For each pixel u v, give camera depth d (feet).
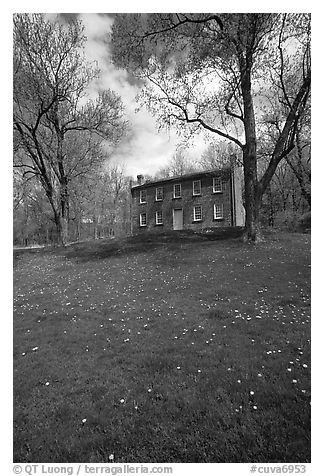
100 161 86.22
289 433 10.53
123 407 12.66
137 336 20.40
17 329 23.58
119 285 36.63
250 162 55.52
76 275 45.57
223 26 44.55
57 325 23.86
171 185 120.16
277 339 18.06
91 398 13.60
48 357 18.21
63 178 81.87
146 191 127.95
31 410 13.03
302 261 39.91
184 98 57.00
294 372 14.10
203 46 46.52
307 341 17.44
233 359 15.89
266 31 44.60
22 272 52.47
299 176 89.40
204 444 10.46
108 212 193.36
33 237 188.24
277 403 12.09
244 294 28.37
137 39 50.72
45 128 81.97
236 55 44.55
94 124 81.51
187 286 33.12
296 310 23.02
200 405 12.25
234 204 104.32
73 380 15.34
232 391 13.05
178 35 49.06
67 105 80.12
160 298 29.55
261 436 10.48
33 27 67.92
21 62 66.85
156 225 122.83
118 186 198.70
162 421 11.60
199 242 65.77
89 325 23.32
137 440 10.85
